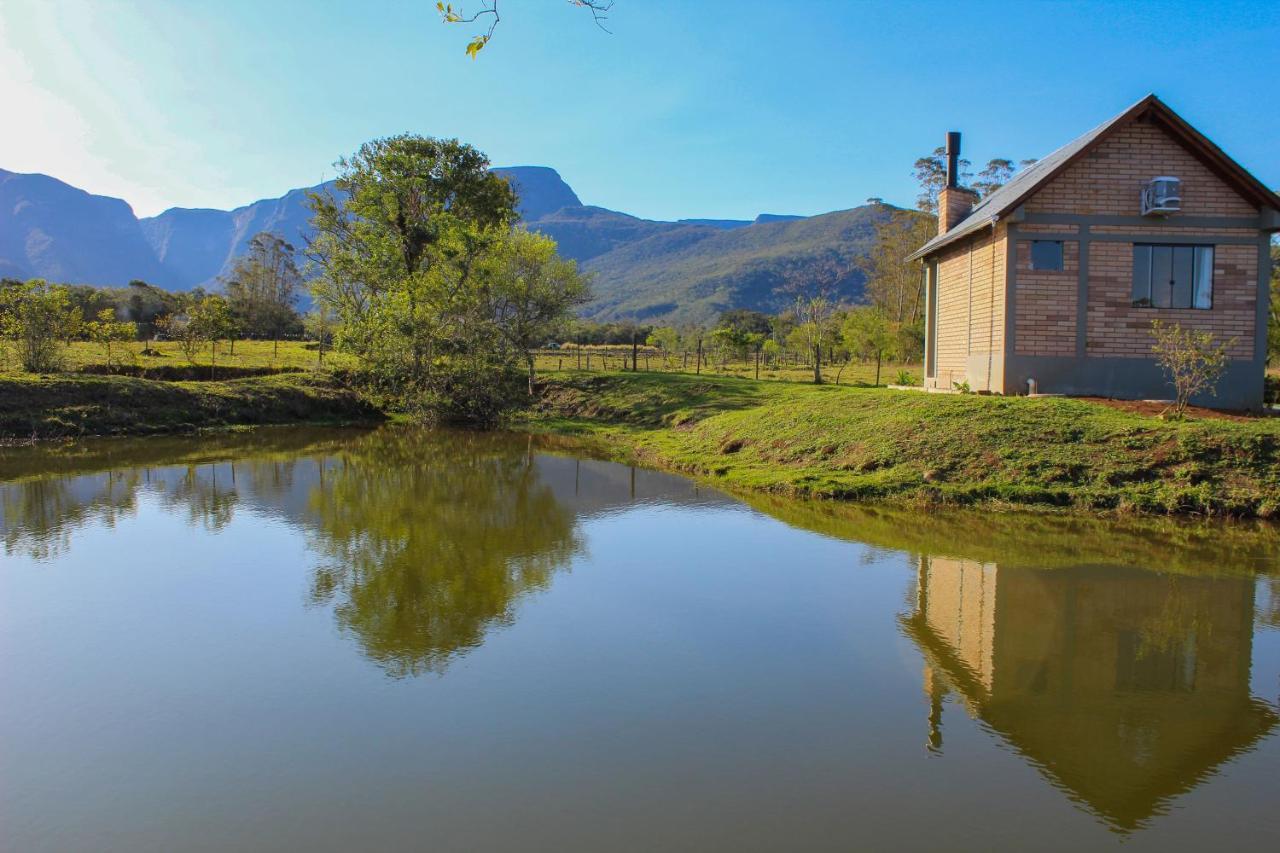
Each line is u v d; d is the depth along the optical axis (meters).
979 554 9.95
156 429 22.80
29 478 15.84
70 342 28.73
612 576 9.14
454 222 32.84
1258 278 16.22
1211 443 12.45
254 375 29.67
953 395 16.83
